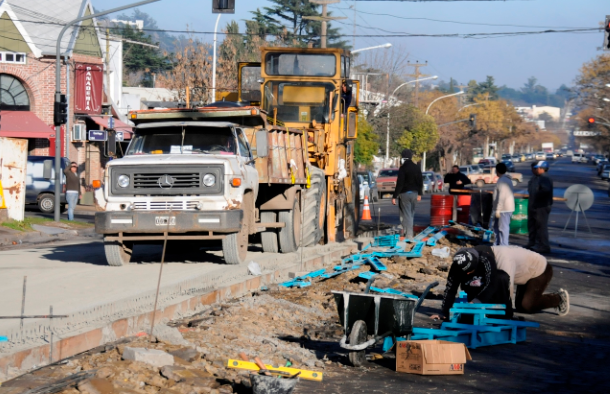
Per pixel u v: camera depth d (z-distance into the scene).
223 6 32.91
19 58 52.50
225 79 74.62
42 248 26.06
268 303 15.36
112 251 19.34
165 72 145.88
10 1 54.06
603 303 17.28
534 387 10.31
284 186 23.00
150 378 9.48
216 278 17.28
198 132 20.08
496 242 23.56
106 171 18.66
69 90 54.47
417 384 10.34
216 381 9.73
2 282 16.66
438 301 17.05
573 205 32.38
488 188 93.19
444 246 26.38
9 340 10.52
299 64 27.12
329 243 27.09
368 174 63.44
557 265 23.67
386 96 100.62
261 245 23.83
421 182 27.14
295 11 114.38
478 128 185.88
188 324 12.99
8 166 32.50
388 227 36.31
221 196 18.45
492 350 12.50
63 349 10.61
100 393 8.79
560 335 13.83
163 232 18.44
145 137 20.22
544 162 26.95
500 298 13.41
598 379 10.79
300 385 10.12
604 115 134.25
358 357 11.12
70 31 56.12
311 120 27.00
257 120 21.19
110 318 12.18
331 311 15.65
